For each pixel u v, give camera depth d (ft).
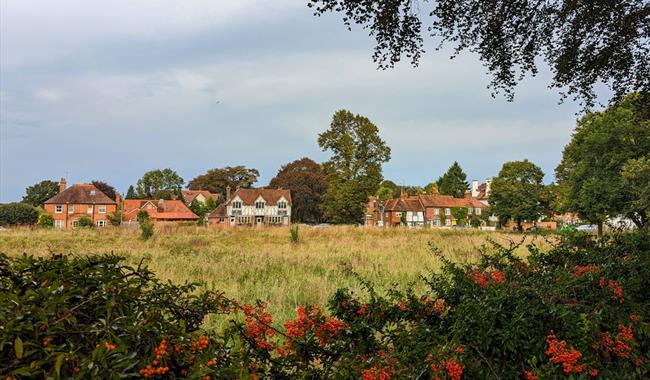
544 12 21.08
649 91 24.61
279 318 22.77
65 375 4.76
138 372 5.14
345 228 116.57
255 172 369.09
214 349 6.09
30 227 113.91
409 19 18.40
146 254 53.06
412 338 9.45
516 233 118.83
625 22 21.21
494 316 9.36
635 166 104.12
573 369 8.78
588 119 120.37
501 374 8.98
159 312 6.12
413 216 261.03
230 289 31.04
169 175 417.90
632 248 15.42
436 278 12.47
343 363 8.56
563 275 11.94
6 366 4.58
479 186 338.95
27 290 5.46
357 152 197.88
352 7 17.72
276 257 52.85
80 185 230.27
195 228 119.96
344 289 11.51
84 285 6.00
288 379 8.83
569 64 23.26
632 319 11.00
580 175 120.06
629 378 9.64
